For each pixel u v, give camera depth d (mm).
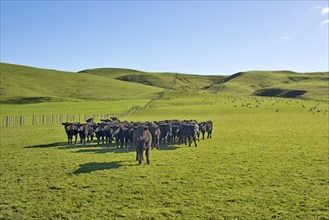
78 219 11375
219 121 59781
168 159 22141
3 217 11547
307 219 11320
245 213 11891
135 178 16703
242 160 21688
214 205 12695
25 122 61281
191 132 28484
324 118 64188
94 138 36469
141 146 20031
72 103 125438
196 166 19703
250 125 50969
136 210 12203
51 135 38531
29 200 13328
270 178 16688
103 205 12766
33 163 20766
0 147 28391
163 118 68812
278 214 11789
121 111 91750
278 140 32312
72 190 14656
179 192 14344
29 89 181000
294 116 70625
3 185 15531
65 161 21438
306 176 17109
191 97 136250
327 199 13328
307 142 30516
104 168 19109
